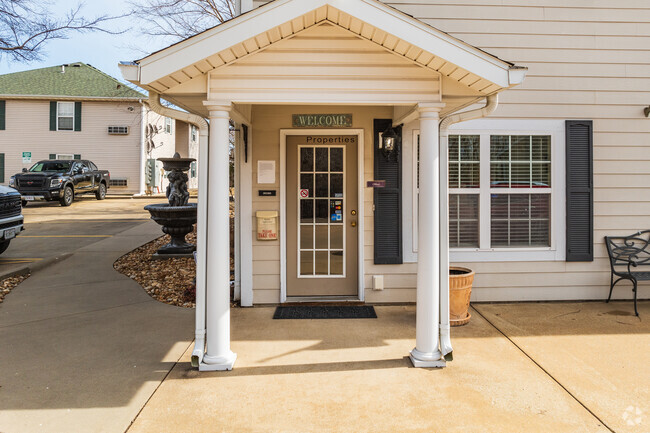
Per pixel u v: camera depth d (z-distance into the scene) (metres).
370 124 5.65
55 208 15.77
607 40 5.76
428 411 3.15
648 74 5.80
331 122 5.62
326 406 3.23
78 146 19.80
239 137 5.64
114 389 3.46
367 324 4.96
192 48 3.47
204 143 3.98
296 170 5.77
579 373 3.73
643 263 5.69
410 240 5.71
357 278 5.82
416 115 4.51
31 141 19.64
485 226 5.76
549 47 5.71
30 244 9.39
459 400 3.30
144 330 4.74
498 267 5.78
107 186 19.08
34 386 3.49
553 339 4.50
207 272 3.89
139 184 20.06
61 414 3.10
